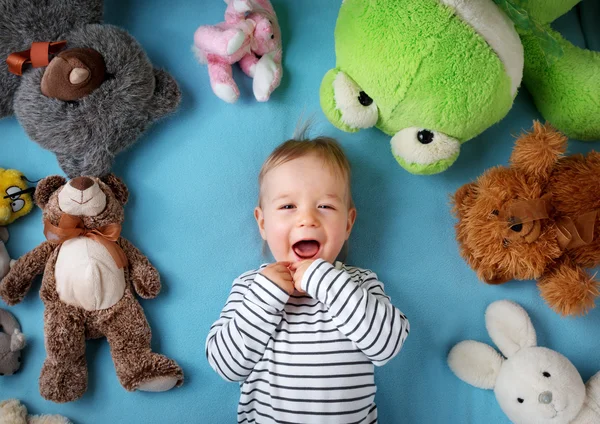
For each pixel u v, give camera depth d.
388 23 1.09
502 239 1.17
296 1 1.40
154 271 1.26
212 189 1.33
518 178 1.19
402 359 1.32
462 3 1.06
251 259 1.33
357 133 1.36
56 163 1.31
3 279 1.21
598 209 1.15
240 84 1.36
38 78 1.17
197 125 1.34
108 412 1.27
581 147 1.38
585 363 1.33
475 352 1.28
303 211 1.12
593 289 1.18
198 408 1.29
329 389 1.08
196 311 1.31
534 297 1.35
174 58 1.36
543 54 1.28
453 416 1.32
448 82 1.08
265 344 1.07
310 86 1.37
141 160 1.32
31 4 1.16
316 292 1.06
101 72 1.18
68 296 1.19
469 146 1.38
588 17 1.45
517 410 1.21
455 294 1.35
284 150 1.20
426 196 1.37
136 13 1.36
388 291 1.34
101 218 1.19
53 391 1.19
